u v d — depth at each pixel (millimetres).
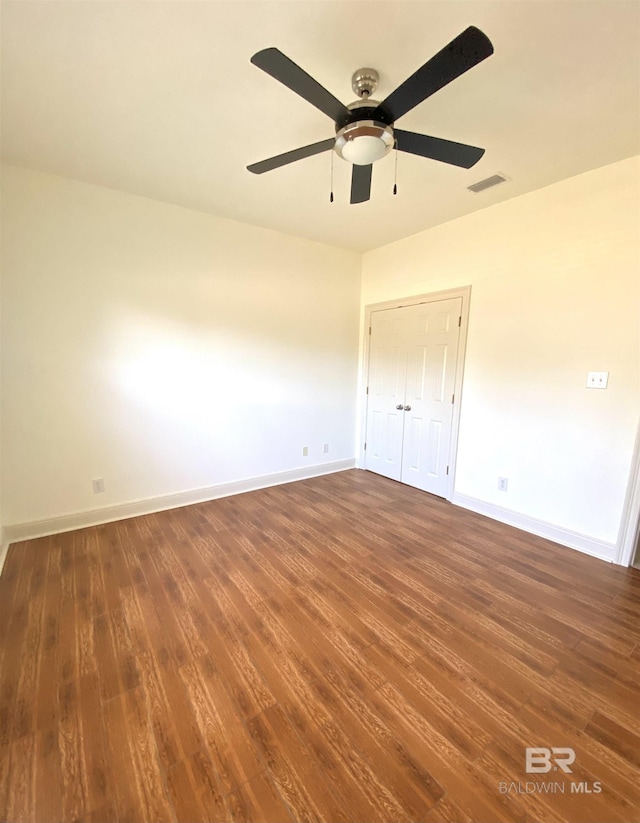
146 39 1388
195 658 1605
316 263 3812
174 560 2385
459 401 3262
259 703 1400
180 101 1734
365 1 1228
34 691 1437
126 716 1342
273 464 3807
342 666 1574
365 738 1275
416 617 1882
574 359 2516
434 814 1064
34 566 2289
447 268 3268
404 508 3271
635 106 1719
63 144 2105
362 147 1480
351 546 2598
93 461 2824
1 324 2416
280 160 1664
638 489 2281
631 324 2256
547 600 2029
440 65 1134
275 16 1289
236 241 3266
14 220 2387
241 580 2178
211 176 2455
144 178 2496
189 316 3107
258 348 3525
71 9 1269
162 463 3135
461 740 1272
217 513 3125
